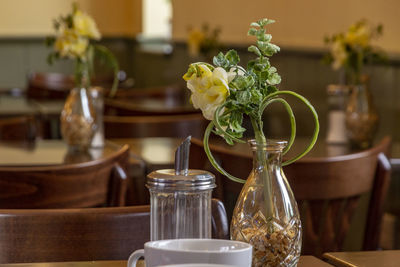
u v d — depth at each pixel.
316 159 1.89
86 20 2.62
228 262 0.83
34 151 2.59
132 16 7.70
